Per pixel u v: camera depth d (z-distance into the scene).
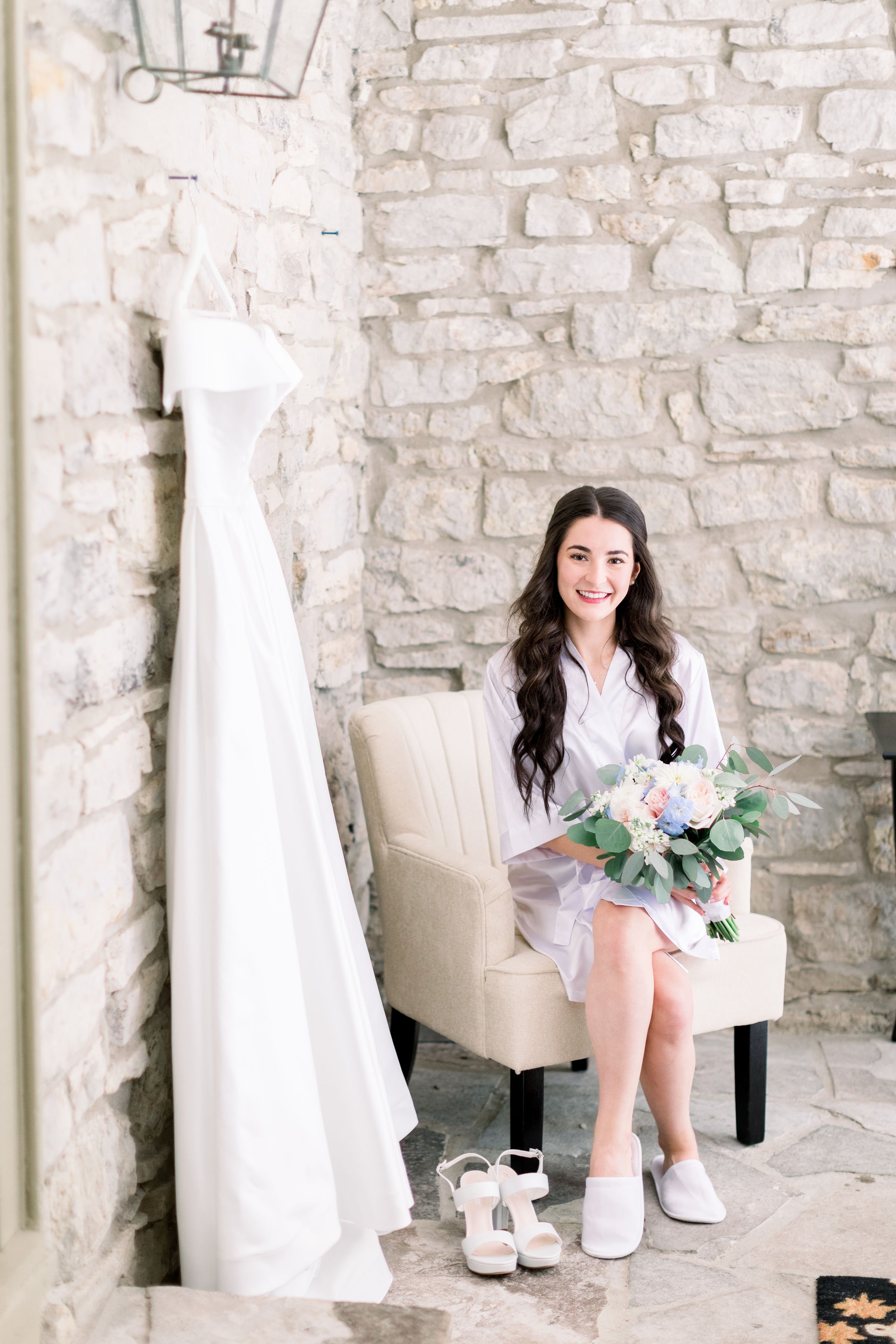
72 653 1.40
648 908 1.98
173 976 1.61
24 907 1.27
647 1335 1.71
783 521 2.84
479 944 2.09
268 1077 1.59
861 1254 1.91
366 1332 1.43
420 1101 2.53
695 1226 2.00
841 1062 2.70
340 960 1.76
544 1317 1.75
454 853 2.23
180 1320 1.45
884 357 2.77
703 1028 2.17
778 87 2.73
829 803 2.87
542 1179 1.96
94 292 1.44
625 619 2.23
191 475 1.60
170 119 1.69
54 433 1.35
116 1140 1.56
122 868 1.56
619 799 1.93
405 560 2.98
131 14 1.52
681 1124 2.05
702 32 2.74
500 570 2.95
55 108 1.32
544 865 2.22
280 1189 1.59
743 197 2.77
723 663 2.89
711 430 2.84
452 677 3.01
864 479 2.81
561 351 2.87
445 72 2.82
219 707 1.58
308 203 2.48
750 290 2.79
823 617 2.85
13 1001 1.26
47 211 1.31
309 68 2.49
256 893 1.59
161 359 1.66
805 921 2.90
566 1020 2.07
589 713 2.19
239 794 1.59
